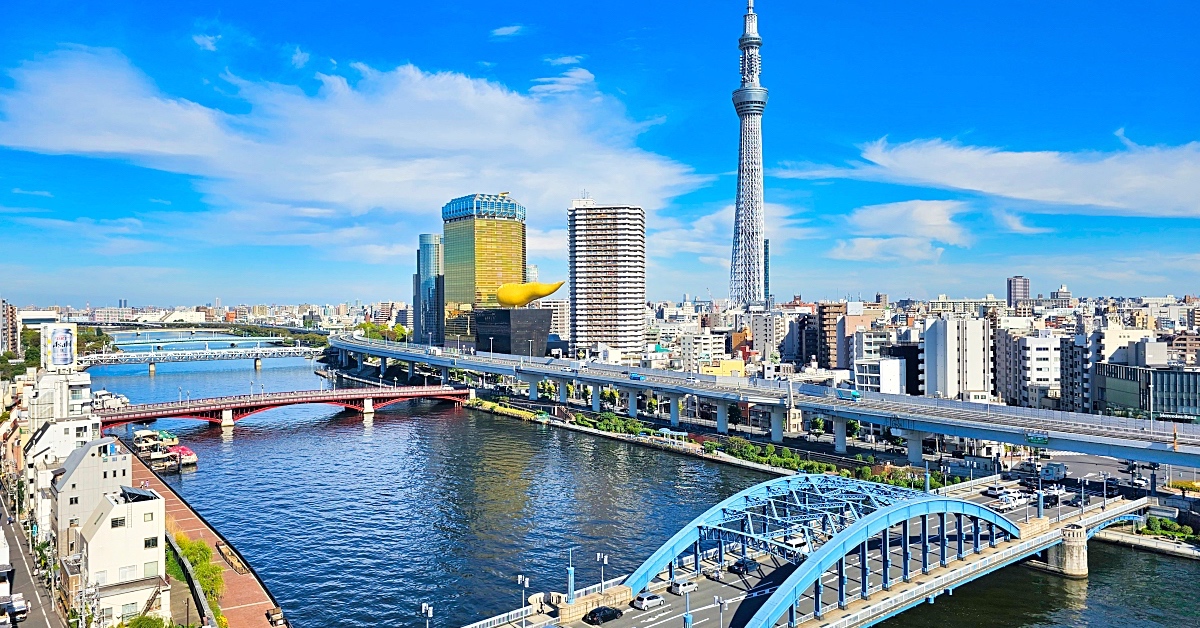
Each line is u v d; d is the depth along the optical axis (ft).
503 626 402.72
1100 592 474.90
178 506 641.81
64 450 610.24
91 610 389.80
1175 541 538.47
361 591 497.46
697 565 460.96
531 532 605.73
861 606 413.18
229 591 469.57
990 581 490.08
